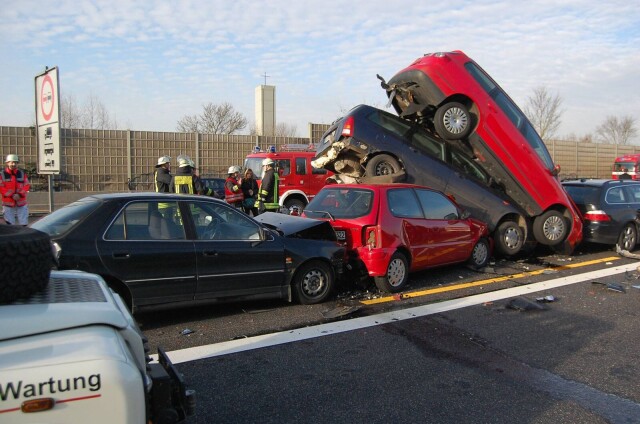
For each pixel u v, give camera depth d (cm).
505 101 996
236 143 2538
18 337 183
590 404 386
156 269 534
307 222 671
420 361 466
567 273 852
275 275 610
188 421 353
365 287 723
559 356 481
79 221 519
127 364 191
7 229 219
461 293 710
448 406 380
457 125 958
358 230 691
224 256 573
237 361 462
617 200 1061
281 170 1488
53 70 679
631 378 433
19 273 194
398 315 604
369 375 434
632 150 3672
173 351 484
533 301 657
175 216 561
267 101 4966
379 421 357
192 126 4206
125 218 533
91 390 181
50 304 200
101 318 203
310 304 645
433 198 794
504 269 884
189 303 560
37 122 730
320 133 2888
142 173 2320
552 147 3189
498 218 946
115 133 2245
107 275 509
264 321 579
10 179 969
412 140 978
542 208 980
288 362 461
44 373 176
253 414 365
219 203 592
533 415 368
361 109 940
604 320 593
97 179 2227
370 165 931
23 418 173
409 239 722
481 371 445
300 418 360
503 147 962
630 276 825
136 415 190
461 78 950
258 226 609
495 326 567
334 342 513
